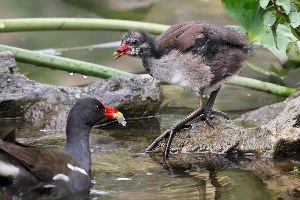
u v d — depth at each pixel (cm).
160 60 1377
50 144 1364
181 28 1385
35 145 1357
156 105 1538
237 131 1343
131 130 1462
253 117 1408
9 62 1547
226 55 1362
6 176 1073
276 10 1326
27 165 1074
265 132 1329
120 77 1552
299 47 1458
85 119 1223
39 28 1661
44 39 1988
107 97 1521
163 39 1390
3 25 1634
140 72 1725
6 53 1552
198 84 1359
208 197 1112
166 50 1373
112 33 2055
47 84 1555
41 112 1504
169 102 1597
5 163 1070
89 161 1214
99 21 1678
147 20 2083
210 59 1354
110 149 1345
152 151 1333
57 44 1950
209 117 1377
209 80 1355
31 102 1515
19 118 1513
